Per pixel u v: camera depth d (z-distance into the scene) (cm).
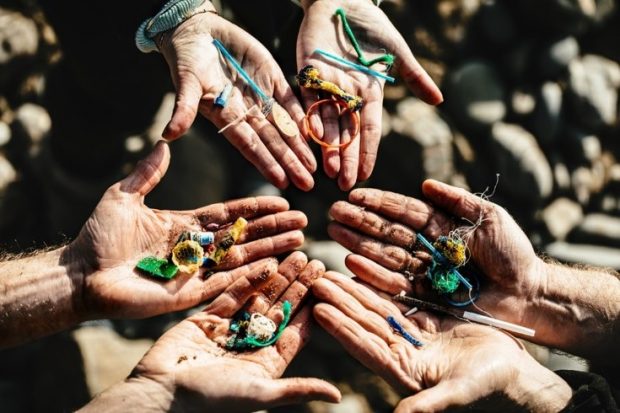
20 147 133
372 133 92
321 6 97
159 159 85
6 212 133
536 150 138
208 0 95
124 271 82
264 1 108
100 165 136
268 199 87
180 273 83
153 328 130
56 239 135
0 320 82
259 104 92
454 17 142
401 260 86
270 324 81
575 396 85
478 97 140
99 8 111
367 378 126
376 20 97
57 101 133
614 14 144
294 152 90
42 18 135
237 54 94
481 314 86
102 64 118
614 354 89
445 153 136
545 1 139
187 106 87
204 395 76
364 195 87
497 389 78
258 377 77
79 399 123
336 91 92
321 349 127
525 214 138
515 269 85
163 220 85
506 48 143
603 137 142
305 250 131
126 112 128
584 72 141
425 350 82
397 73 98
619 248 137
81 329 126
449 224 87
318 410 123
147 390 77
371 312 83
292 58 113
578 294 88
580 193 139
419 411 75
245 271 85
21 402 127
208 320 82
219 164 137
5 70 132
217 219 86
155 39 96
